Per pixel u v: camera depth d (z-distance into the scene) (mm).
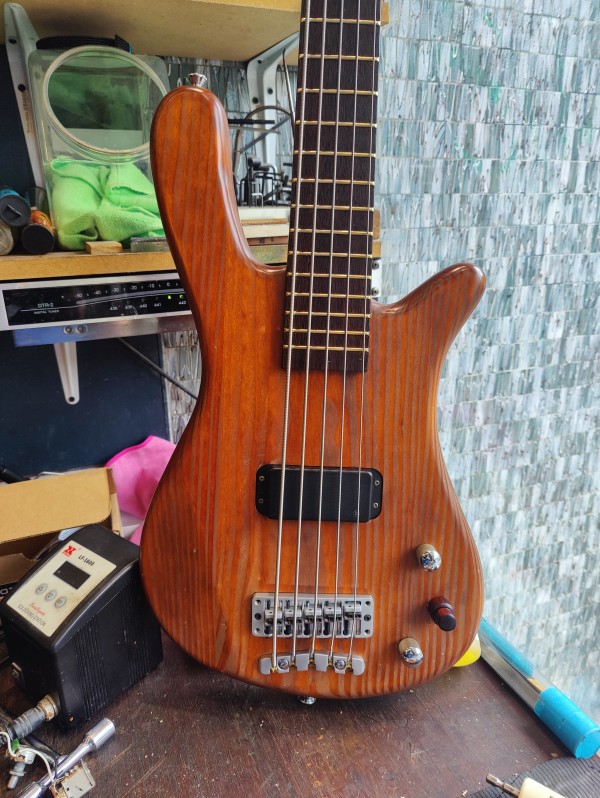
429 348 525
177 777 534
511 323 1169
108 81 687
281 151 913
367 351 521
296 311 512
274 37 724
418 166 989
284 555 555
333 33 489
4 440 876
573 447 1342
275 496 541
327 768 545
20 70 713
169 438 984
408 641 564
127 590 592
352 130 498
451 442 1210
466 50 953
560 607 1486
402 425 538
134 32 698
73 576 590
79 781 511
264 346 522
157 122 470
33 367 860
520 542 1374
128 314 663
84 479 739
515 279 1140
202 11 621
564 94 1051
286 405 527
